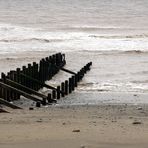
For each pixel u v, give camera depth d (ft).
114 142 46.21
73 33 307.99
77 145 44.52
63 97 114.73
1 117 71.46
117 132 53.31
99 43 255.70
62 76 160.76
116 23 403.95
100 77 155.33
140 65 183.52
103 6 556.10
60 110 84.94
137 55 212.23
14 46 239.71
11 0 638.12
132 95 117.19
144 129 55.72
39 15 460.96
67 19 428.97
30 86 118.93
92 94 120.16
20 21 401.08
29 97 97.81
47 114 76.89
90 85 138.10
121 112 80.02
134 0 618.85
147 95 116.98
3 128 57.77
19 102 105.19
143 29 352.08
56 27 352.49
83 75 155.02
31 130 55.77
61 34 298.56
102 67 179.32
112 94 119.44
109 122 63.31
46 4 578.66
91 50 228.02
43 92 126.11
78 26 364.99
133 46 245.24
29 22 393.29
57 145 44.60
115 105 95.96
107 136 50.19
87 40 266.98
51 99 103.04
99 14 478.18
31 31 312.91
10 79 108.17
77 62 196.24
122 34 308.40
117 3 586.04
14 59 197.16
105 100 108.06
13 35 287.48
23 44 247.70
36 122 64.13
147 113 78.13
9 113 79.15
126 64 186.39
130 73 163.12
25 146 44.34
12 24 366.43
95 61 196.75
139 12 502.38
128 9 529.04
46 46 242.58
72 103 102.32
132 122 63.05
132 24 396.16
